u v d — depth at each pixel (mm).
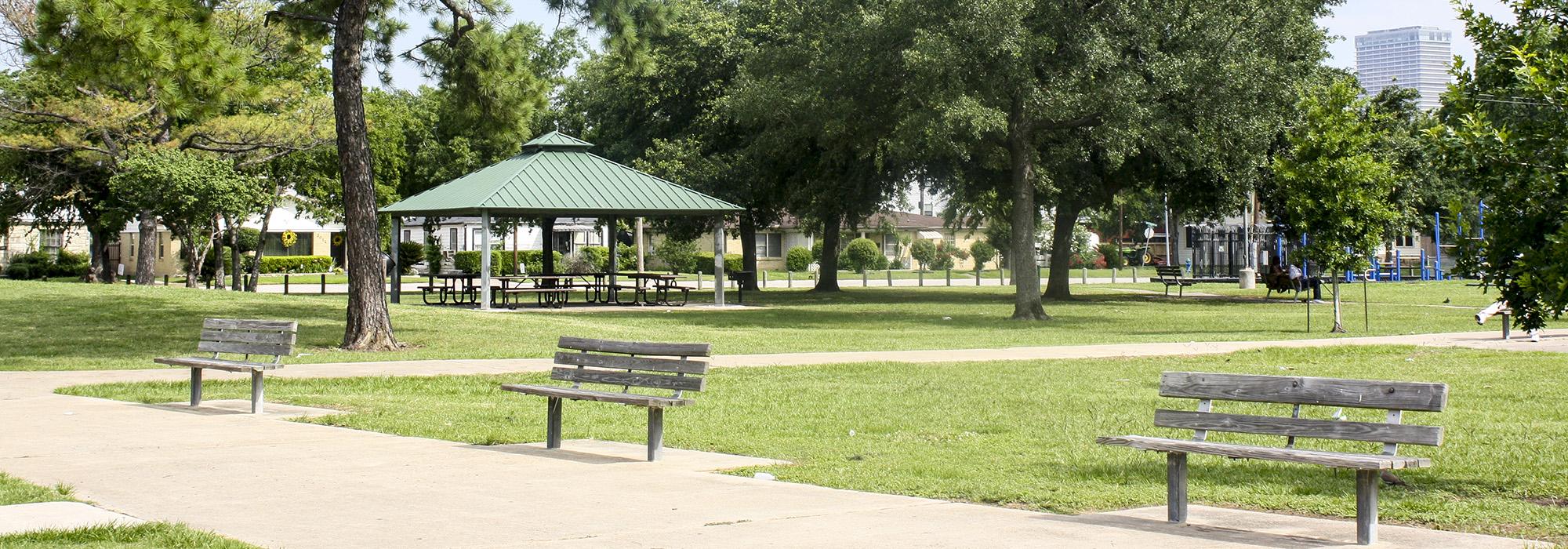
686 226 48000
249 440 10484
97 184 37594
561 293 42250
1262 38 28297
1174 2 27844
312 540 6465
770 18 41500
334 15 22375
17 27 31266
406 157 50562
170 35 16891
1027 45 26438
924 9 26938
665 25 23062
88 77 16703
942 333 24797
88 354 18938
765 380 15531
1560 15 8266
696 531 6727
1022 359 18328
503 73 24172
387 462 9328
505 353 19719
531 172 33969
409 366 17250
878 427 11398
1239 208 40031
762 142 35312
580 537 6555
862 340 22828
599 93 47438
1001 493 7891
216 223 39406
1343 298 41531
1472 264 8219
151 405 13102
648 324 26938
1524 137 7832
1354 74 38406
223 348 13188
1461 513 7195
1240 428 7023
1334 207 24516
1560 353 18750
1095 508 7484
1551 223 7848
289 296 29891
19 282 29203
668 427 11516
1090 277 65188
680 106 44875
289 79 38094
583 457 9695
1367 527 6340
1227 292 47312
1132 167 38656
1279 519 7117
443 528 6809
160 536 6336
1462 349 19656
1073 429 11195
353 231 20312
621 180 34812
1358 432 6555
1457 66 8508
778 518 7102
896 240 79500
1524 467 8984
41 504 7305
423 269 66250
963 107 25734
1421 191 44562
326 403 13406
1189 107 28062
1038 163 31281
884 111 30266
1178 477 7004
